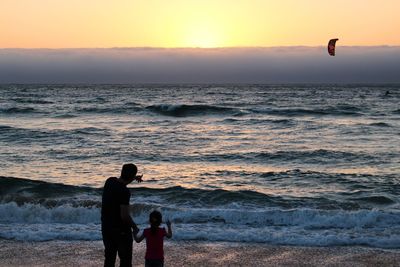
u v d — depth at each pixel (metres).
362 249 10.27
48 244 10.59
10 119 45.72
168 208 12.85
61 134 33.72
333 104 72.50
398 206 14.93
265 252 10.09
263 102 79.38
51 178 19.47
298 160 24.36
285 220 12.25
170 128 38.53
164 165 22.81
